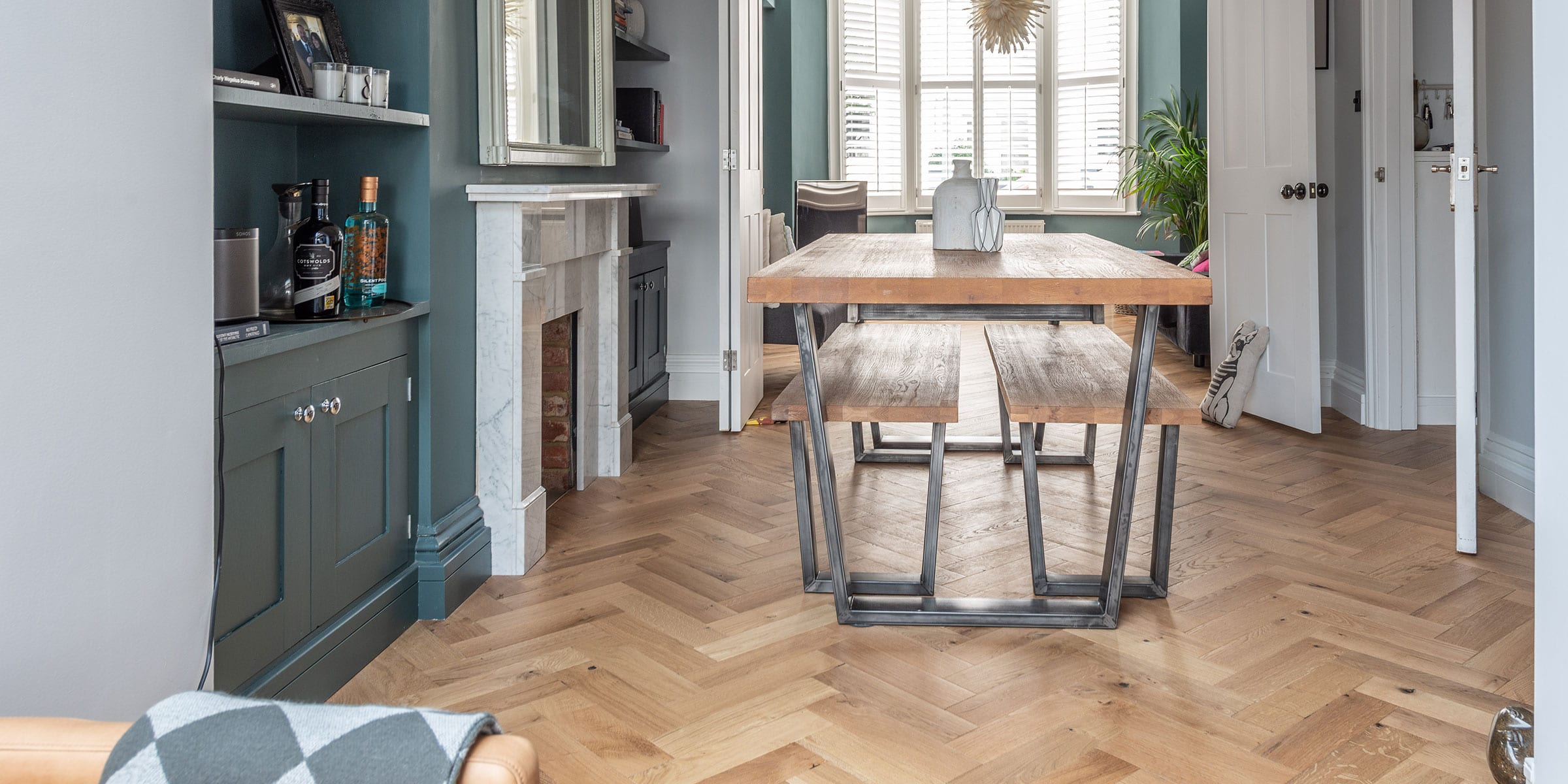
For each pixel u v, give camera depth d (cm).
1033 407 247
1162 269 245
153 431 135
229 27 234
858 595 269
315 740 79
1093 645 241
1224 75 507
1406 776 183
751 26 495
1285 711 208
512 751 79
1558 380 117
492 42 289
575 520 346
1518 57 341
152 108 134
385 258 248
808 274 238
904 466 414
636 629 254
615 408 399
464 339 285
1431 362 475
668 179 536
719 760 191
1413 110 456
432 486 267
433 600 262
